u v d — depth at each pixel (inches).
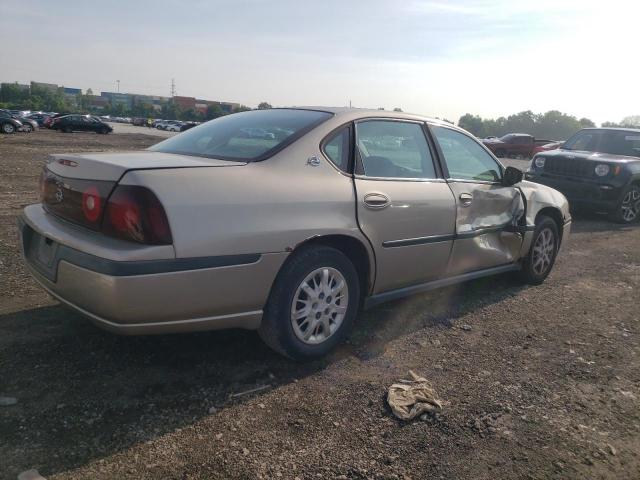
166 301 107.3
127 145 1014.4
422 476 96.7
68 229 117.5
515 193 195.3
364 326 163.9
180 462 95.7
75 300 112.0
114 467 93.0
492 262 188.1
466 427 112.7
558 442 109.8
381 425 111.3
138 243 105.4
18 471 89.7
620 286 226.8
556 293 211.2
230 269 113.6
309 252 128.9
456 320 174.1
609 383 137.0
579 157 392.8
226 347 141.5
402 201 148.6
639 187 399.2
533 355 151.1
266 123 146.6
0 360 125.4
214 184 114.1
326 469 96.7
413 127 164.1
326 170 135.3
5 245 225.9
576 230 360.2
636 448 110.0
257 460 97.8
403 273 155.1
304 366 135.0
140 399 114.3
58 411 107.3
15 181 426.9
